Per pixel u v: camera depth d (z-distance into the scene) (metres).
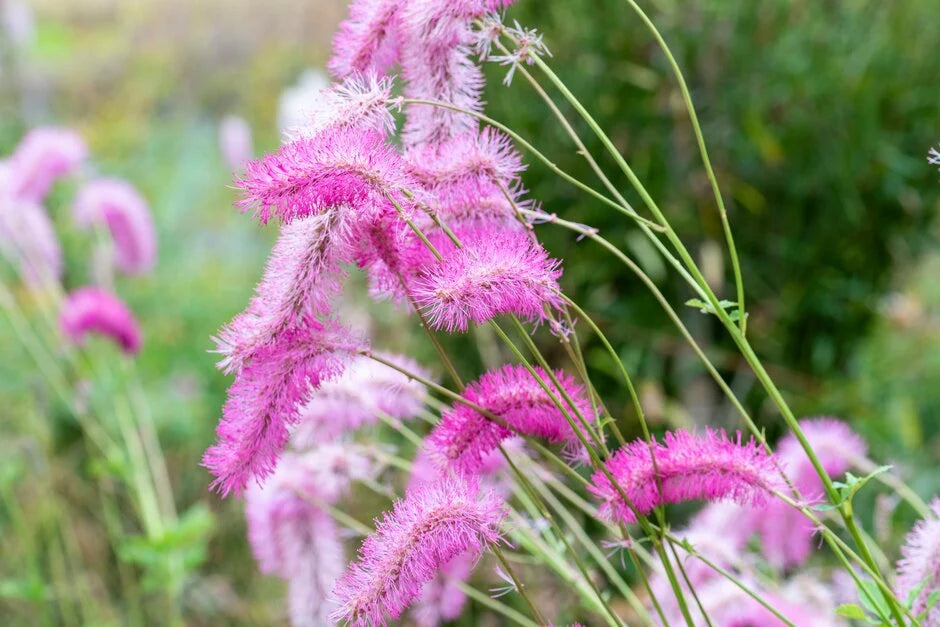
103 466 3.04
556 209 3.16
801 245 3.24
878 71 3.18
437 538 1.14
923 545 1.30
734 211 3.21
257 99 7.25
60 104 7.41
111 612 3.40
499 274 1.12
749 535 1.86
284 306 1.18
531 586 2.84
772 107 3.19
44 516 3.24
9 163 3.70
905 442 3.25
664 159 3.12
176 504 3.79
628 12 3.11
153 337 4.39
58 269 3.70
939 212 3.41
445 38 1.28
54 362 3.91
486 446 1.25
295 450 2.12
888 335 3.83
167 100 7.39
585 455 1.28
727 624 1.70
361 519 2.92
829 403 3.31
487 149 1.26
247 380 1.19
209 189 5.78
